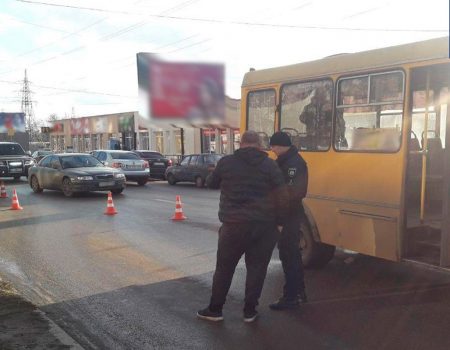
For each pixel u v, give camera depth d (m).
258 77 7.96
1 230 10.94
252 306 5.22
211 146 34.97
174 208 14.55
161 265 7.77
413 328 4.97
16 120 37.91
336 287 6.41
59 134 58.56
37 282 6.92
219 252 5.17
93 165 18.73
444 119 6.58
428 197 6.42
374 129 6.15
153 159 26.44
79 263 7.95
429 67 5.63
